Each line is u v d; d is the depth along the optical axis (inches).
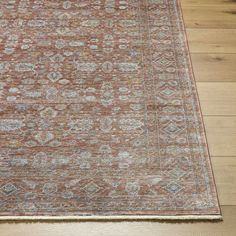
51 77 63.9
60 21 73.7
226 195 50.6
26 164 52.9
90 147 54.9
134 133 56.7
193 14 76.4
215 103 61.4
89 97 61.1
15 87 62.2
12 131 56.5
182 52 68.7
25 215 47.9
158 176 52.0
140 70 65.4
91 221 47.7
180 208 48.9
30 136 56.0
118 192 50.3
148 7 77.3
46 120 57.9
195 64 67.2
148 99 61.1
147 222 47.7
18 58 66.7
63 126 57.3
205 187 51.0
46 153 54.1
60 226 47.2
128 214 48.3
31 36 70.7
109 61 66.7
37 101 60.4
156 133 56.8
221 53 69.2
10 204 48.9
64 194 50.0
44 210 48.4
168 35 71.8
